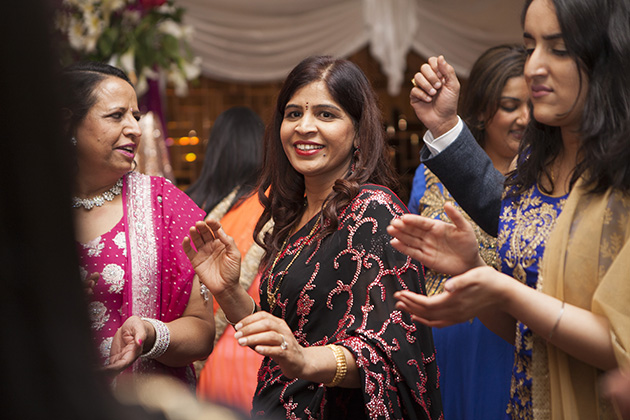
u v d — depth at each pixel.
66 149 0.43
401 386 1.70
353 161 1.96
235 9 7.20
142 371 1.94
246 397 2.69
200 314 2.07
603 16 1.48
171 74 4.29
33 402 0.43
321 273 1.81
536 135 1.70
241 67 7.30
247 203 2.83
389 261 1.76
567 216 1.51
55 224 0.43
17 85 0.41
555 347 1.52
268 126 2.13
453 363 2.53
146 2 4.17
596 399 1.49
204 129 7.87
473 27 7.60
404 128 8.38
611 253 1.46
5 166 0.42
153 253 2.02
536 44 1.58
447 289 1.34
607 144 1.47
